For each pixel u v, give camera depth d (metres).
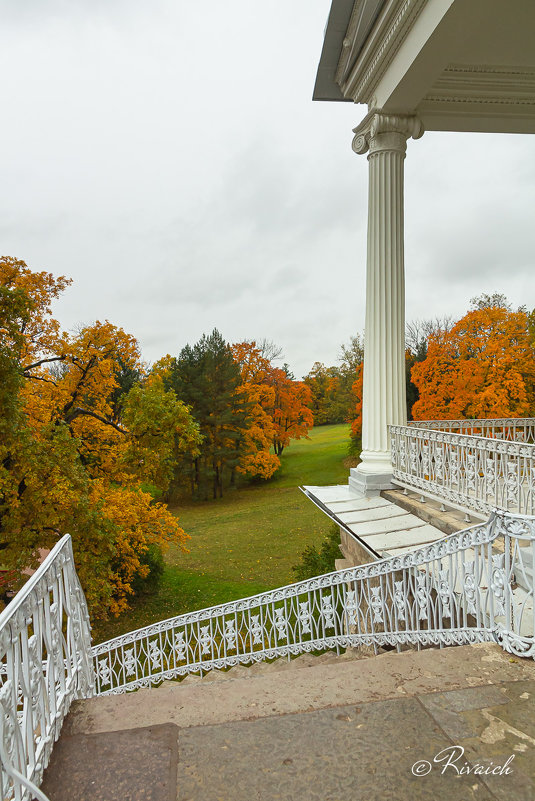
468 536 3.77
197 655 11.61
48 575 2.56
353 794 2.05
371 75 8.84
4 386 11.11
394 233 9.17
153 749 2.37
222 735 2.46
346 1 8.05
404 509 7.80
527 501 5.16
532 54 8.34
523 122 9.94
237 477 41.09
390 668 3.04
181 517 32.44
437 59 7.35
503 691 2.74
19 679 2.15
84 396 16.84
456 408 23.38
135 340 16.47
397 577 6.34
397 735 2.41
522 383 21.58
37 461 11.55
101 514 12.54
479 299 30.59
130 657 8.04
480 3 6.12
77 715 2.67
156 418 14.66
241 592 18.52
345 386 44.25
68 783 2.18
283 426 46.16
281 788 2.10
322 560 13.91
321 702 2.71
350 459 43.22
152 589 18.81
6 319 11.41
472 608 3.77
